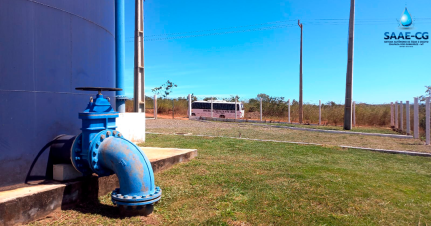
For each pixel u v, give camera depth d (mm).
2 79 3959
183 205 4426
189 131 15625
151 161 6094
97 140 4031
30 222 3617
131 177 3805
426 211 4410
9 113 4043
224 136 13438
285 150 9469
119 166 3834
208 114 33312
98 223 3670
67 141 4492
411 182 5945
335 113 23531
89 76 5414
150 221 3803
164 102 36344
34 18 4316
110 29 6336
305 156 8570
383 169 7125
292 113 27266
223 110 32625
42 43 4434
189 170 6465
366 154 9156
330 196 4957
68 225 3605
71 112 4953
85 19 5273
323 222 3926
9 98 4039
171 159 6785
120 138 4188
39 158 4398
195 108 34000
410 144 11922
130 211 3875
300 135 14844
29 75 4266
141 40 11516
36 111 4371
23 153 4199
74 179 4398
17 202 3484
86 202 4379
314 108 25391
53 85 4617
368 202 4730
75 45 5035
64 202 4078
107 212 4051
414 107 13906
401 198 4969
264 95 32281
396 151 9414
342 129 18578
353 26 18141
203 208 4332
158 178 5809
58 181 4316
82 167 4207
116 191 3965
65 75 4828
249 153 8781
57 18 4664
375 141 12773
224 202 4590
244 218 3996
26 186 4055
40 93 4426
